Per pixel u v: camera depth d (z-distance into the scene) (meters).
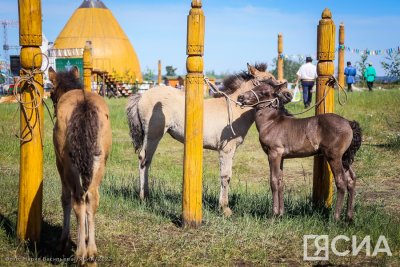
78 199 5.18
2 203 7.89
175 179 10.76
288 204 8.07
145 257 5.90
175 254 6.00
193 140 6.95
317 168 7.75
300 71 18.72
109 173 10.93
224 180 8.04
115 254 5.85
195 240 6.50
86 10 47.91
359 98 20.03
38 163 6.21
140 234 6.77
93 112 5.18
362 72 33.28
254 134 15.49
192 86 6.88
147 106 8.70
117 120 18.56
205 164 12.40
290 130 7.14
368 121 15.84
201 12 6.82
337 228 6.82
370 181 10.14
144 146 8.79
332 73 7.63
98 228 6.92
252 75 8.41
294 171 11.57
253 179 10.93
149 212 7.85
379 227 6.79
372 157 11.77
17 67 35.97
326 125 6.87
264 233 6.71
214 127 8.12
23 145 6.15
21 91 6.14
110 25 47.91
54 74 6.29
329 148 6.84
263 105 7.32
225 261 5.85
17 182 9.28
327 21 7.57
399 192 9.27
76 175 5.21
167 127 8.69
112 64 46.12
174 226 7.18
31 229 6.21
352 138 6.92
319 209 7.70
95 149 5.18
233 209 8.22
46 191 8.66
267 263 5.82
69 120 5.21
